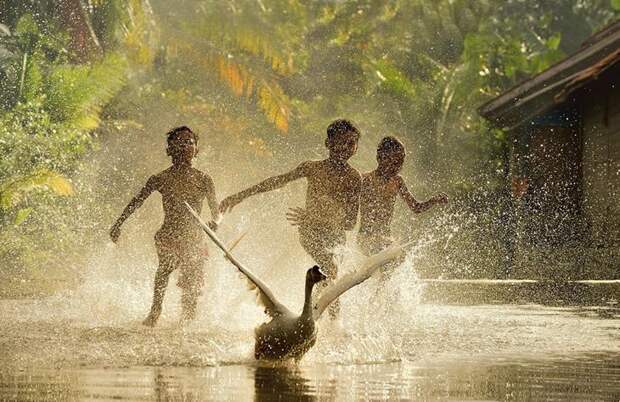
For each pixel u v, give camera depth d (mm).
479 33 79875
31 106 45125
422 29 78688
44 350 15016
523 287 35531
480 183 68500
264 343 13914
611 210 48344
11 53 52562
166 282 20938
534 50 82500
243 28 56344
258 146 62531
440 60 79188
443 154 69875
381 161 24391
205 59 56188
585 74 44094
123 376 12555
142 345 15719
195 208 22078
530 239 55094
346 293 22062
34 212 41562
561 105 52719
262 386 11953
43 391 11234
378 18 77812
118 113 60438
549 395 11508
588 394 11578
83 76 47656
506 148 68750
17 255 39906
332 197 21891
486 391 11758
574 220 54500
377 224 24203
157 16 56250
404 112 71062
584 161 52094
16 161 42469
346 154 22031
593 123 50906
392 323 21125
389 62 75250
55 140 43969
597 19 97250
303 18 72750
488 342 17531
